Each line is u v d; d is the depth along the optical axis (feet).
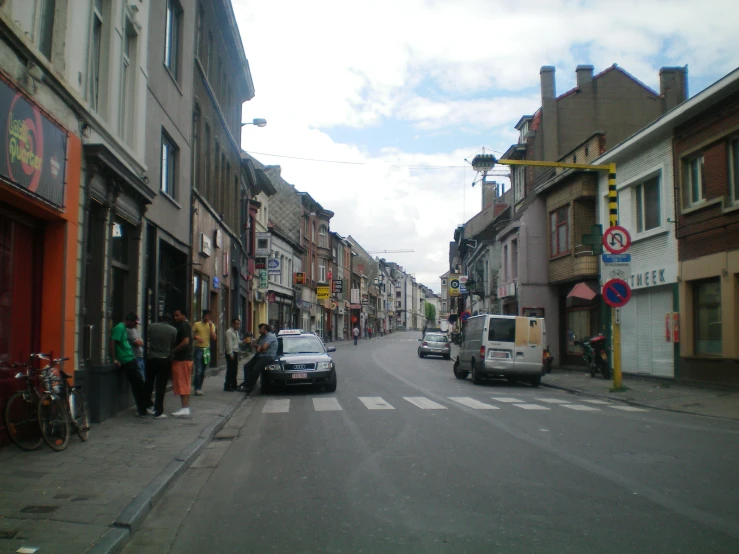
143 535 17.83
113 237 39.55
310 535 17.54
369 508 19.99
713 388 54.34
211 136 73.77
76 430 29.04
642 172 66.80
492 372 64.90
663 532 17.52
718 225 53.78
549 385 66.39
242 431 35.78
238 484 23.61
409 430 35.06
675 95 108.27
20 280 28.14
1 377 26.27
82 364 32.53
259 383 64.95
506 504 20.31
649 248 65.62
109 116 37.01
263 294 130.41
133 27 41.75
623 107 107.34
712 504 20.29
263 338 55.62
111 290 37.73
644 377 66.74
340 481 23.57
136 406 40.68
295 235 176.45
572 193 82.64
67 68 30.30
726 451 28.91
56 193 28.63
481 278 142.72
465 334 74.28
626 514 19.22
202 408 42.42
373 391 57.77
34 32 27.04
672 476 24.04
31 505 19.20
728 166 53.06
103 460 25.58
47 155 27.50
